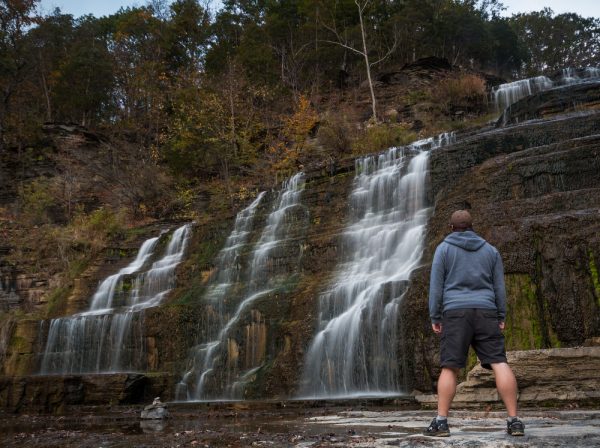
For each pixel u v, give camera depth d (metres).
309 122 30.92
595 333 9.05
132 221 29.61
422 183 17.12
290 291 14.55
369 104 38.62
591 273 9.27
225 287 17.70
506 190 13.38
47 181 33.12
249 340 14.22
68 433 8.35
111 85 44.38
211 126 30.78
